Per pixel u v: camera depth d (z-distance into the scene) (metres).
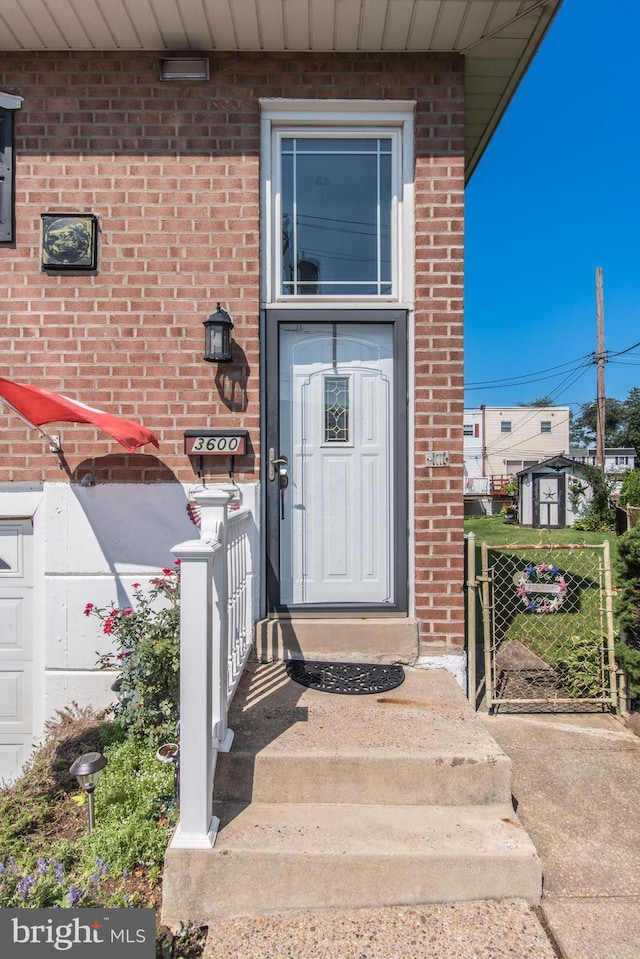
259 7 3.15
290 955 1.96
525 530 14.55
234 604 2.87
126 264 3.57
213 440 3.52
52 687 3.56
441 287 3.58
